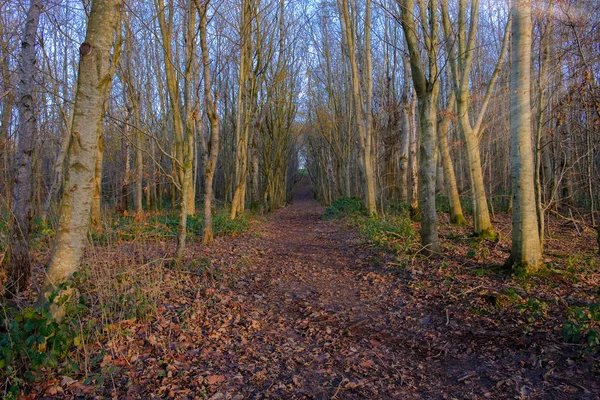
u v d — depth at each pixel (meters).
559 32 8.34
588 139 9.57
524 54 5.91
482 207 10.07
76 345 3.46
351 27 15.08
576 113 8.29
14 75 9.88
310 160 50.16
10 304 4.30
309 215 24.39
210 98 10.22
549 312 4.67
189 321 4.76
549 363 3.60
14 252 4.80
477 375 3.61
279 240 12.61
